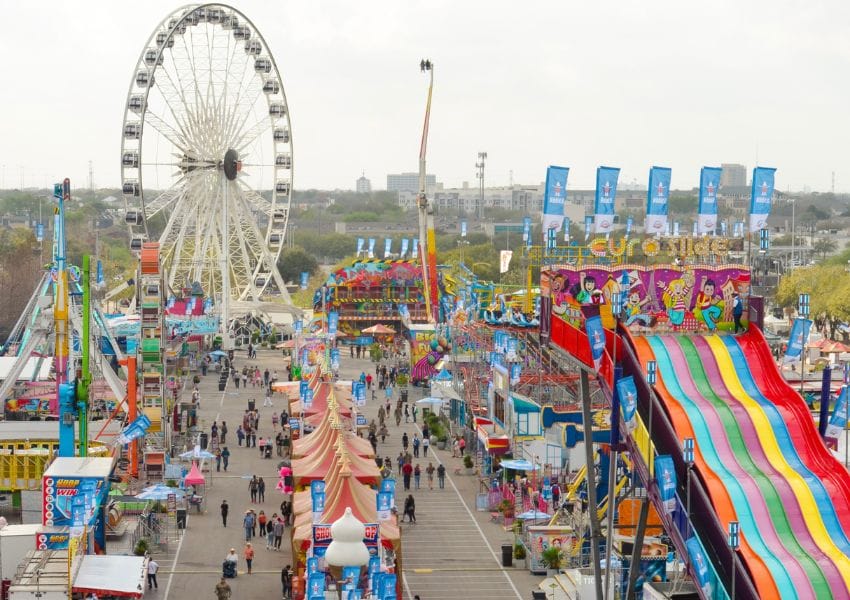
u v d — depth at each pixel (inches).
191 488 3816.4
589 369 2514.8
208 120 6820.9
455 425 4805.6
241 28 6840.6
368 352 7327.8
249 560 3125.0
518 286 6422.2
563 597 2792.8
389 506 2721.5
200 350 6619.1
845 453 2960.1
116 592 2437.3
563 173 2780.5
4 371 4734.3
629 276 2598.4
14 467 3452.3
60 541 2650.1
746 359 2556.6
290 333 7736.2
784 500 2256.4
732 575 2108.8
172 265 7199.8
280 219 7401.6
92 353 4266.7
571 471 3585.1
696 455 2346.2
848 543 2214.6
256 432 4894.2
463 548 3356.3
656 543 2706.7
